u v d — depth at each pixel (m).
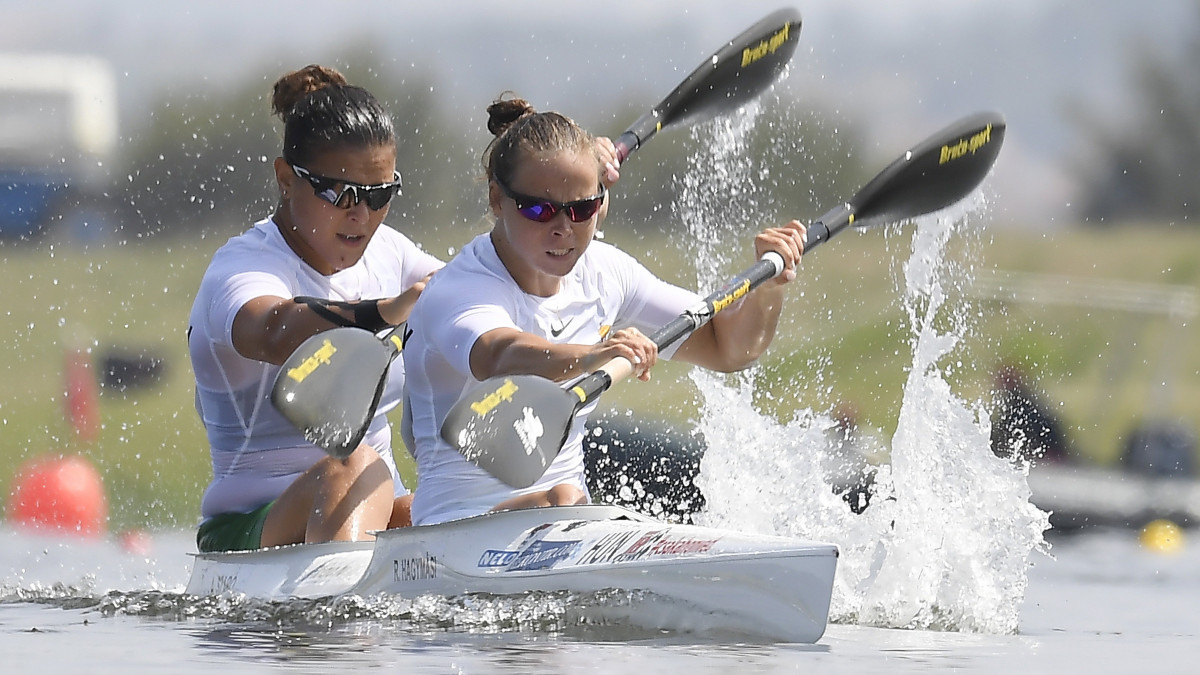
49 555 25.55
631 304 18.39
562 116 16.42
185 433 49.81
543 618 15.02
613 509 15.93
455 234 55.34
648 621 14.73
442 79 65.81
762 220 56.25
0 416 49.16
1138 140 97.94
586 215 16.17
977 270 42.56
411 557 16.27
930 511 18.64
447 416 15.52
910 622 16.86
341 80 19.34
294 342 17.27
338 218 17.83
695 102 21.89
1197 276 74.56
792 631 14.18
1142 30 106.62
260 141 78.94
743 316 18.53
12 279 69.38
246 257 18.11
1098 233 82.56
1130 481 37.81
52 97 79.94
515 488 15.54
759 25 22.52
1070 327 46.22
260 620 15.80
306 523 17.69
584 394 15.66
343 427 16.77
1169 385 45.16
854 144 59.84
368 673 12.42
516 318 16.58
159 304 67.06
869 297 55.75
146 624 15.74
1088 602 19.73
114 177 78.94
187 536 31.39
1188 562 26.25
